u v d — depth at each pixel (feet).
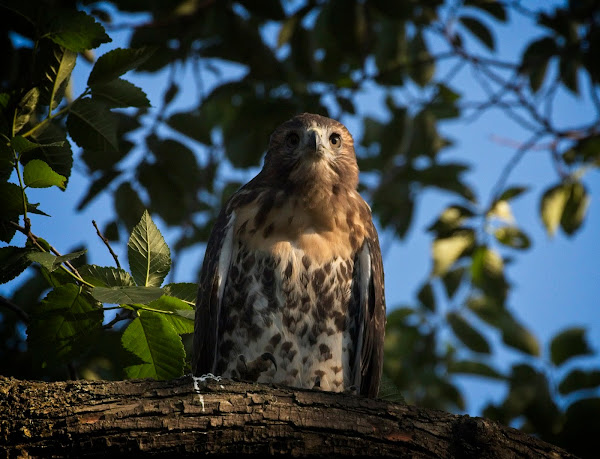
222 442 19.07
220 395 19.43
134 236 22.11
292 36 36.86
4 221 21.52
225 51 38.09
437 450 19.81
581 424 31.86
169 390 19.30
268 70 38.24
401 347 42.65
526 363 37.19
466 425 20.16
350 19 34.71
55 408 18.56
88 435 18.38
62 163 22.94
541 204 39.81
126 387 19.21
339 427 19.57
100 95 22.45
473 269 38.50
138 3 36.14
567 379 36.01
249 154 37.96
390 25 39.93
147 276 21.98
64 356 22.31
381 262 30.42
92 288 19.72
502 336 38.81
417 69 42.47
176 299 21.50
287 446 19.30
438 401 42.39
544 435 35.40
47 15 21.25
